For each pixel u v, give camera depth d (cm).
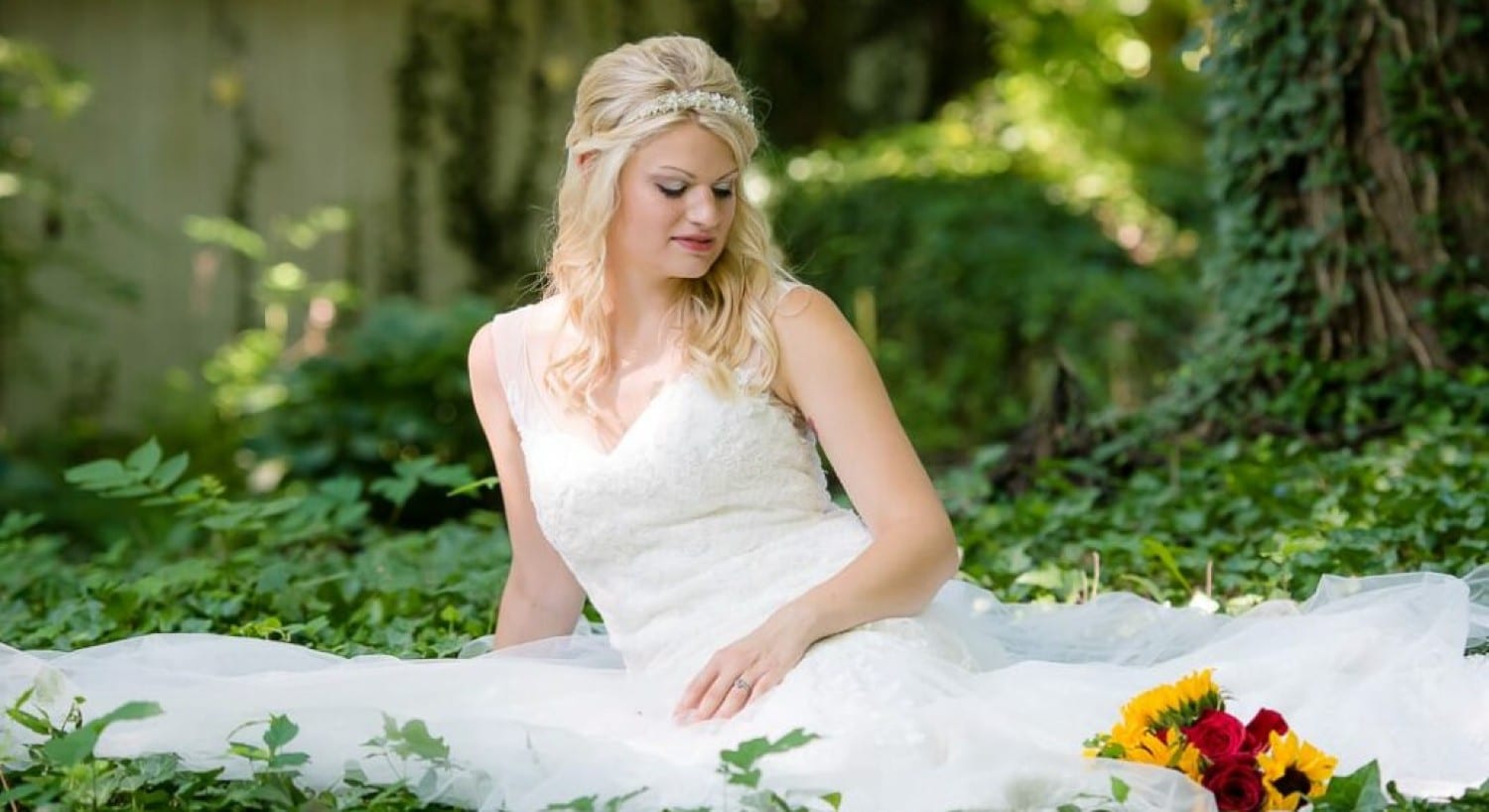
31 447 1628
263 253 1725
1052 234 1769
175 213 1753
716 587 488
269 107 1784
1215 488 845
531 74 1862
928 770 421
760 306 494
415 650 588
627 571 495
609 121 484
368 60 1816
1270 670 490
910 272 1717
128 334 1733
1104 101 2055
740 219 497
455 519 1249
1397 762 454
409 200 1827
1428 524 664
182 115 1759
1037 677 472
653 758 436
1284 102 954
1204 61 986
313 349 1549
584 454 497
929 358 1684
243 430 1555
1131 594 593
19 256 1628
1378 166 951
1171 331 1650
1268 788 402
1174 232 1831
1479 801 409
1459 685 475
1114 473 911
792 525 495
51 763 452
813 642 467
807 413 496
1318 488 792
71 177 1725
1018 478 918
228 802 437
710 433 485
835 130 2052
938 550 479
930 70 2081
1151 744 415
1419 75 940
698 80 481
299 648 529
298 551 805
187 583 693
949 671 464
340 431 1298
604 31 1897
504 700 486
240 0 1775
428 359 1309
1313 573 630
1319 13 948
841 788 417
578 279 500
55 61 1658
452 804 439
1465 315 942
